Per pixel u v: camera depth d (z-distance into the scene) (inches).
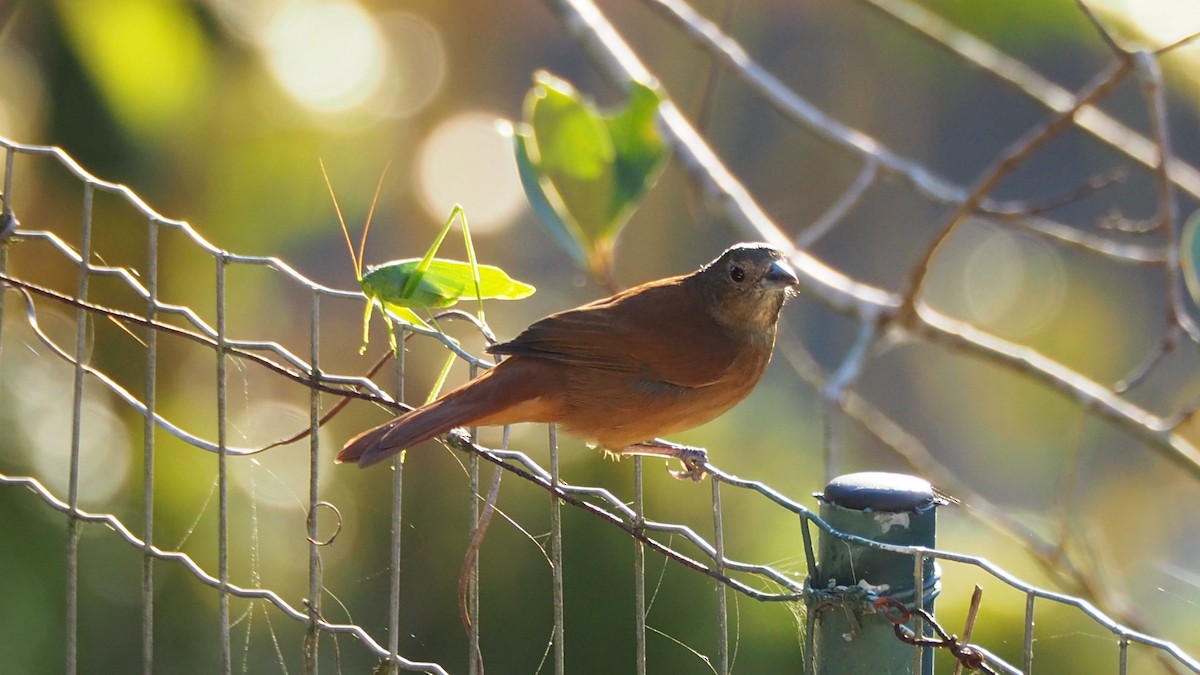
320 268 738.2
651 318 327.6
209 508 379.9
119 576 365.7
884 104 1050.1
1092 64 987.3
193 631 376.2
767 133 1001.5
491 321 585.3
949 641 195.3
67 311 371.6
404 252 754.2
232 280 421.1
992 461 847.7
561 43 1019.9
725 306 339.3
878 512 205.2
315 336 237.5
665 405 327.3
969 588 387.2
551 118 342.3
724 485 368.2
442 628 366.3
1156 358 387.9
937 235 413.4
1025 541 418.6
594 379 317.7
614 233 349.4
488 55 809.5
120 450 370.0
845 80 1037.2
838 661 208.2
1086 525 493.0
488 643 360.2
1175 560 748.6
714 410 342.3
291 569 386.3
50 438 359.3
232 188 417.4
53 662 348.5
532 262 845.2
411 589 371.6
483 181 764.0
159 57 396.5
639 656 224.4
